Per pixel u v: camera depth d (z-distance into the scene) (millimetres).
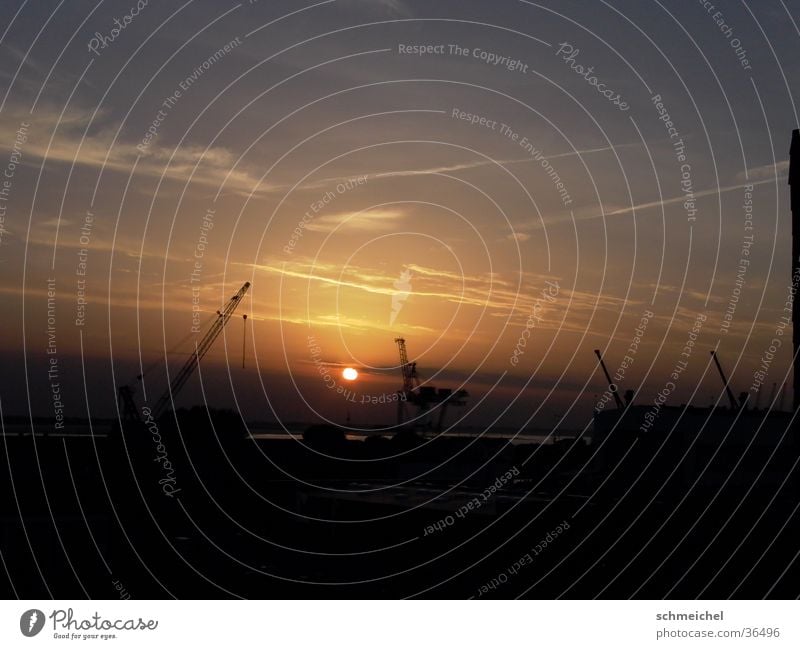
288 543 36375
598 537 29031
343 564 32562
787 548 25406
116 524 36156
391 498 37188
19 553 33719
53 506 38500
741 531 27062
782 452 38344
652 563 26516
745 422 39281
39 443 40531
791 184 31188
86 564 33844
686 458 39500
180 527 39219
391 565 31391
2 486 37844
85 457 41969
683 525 28516
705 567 25562
